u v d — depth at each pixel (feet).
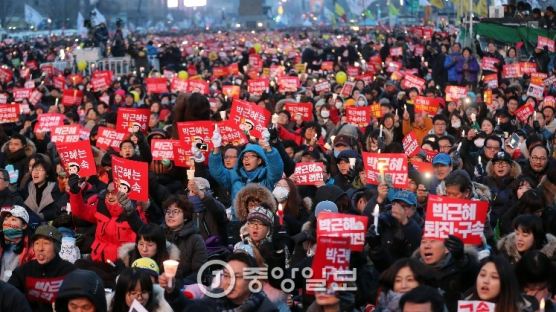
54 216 50.65
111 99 102.12
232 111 55.52
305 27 490.08
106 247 40.96
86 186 47.01
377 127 68.85
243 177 48.88
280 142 54.65
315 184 50.06
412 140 56.08
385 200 41.68
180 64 179.11
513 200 46.37
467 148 59.36
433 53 150.61
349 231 34.17
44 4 483.51
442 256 33.40
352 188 50.67
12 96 108.68
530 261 32.68
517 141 58.54
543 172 49.90
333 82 114.01
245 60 154.10
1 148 65.87
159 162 53.11
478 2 164.25
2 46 235.20
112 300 31.48
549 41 117.80
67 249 41.60
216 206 42.83
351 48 161.89
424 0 276.21
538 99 84.43
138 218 41.01
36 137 71.20
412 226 37.11
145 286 30.42
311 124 65.51
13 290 31.81
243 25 497.87
